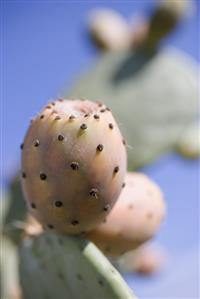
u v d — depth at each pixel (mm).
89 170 413
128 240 464
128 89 809
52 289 448
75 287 434
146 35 870
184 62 846
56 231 438
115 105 807
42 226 454
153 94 807
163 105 801
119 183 424
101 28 1017
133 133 786
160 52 844
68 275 436
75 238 436
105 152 414
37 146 419
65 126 415
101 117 417
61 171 414
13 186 714
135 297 417
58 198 420
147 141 781
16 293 699
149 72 817
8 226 699
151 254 906
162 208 477
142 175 488
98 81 832
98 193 418
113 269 421
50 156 415
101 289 421
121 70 829
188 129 922
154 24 873
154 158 777
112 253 469
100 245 460
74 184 416
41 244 451
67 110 426
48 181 418
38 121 424
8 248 714
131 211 459
